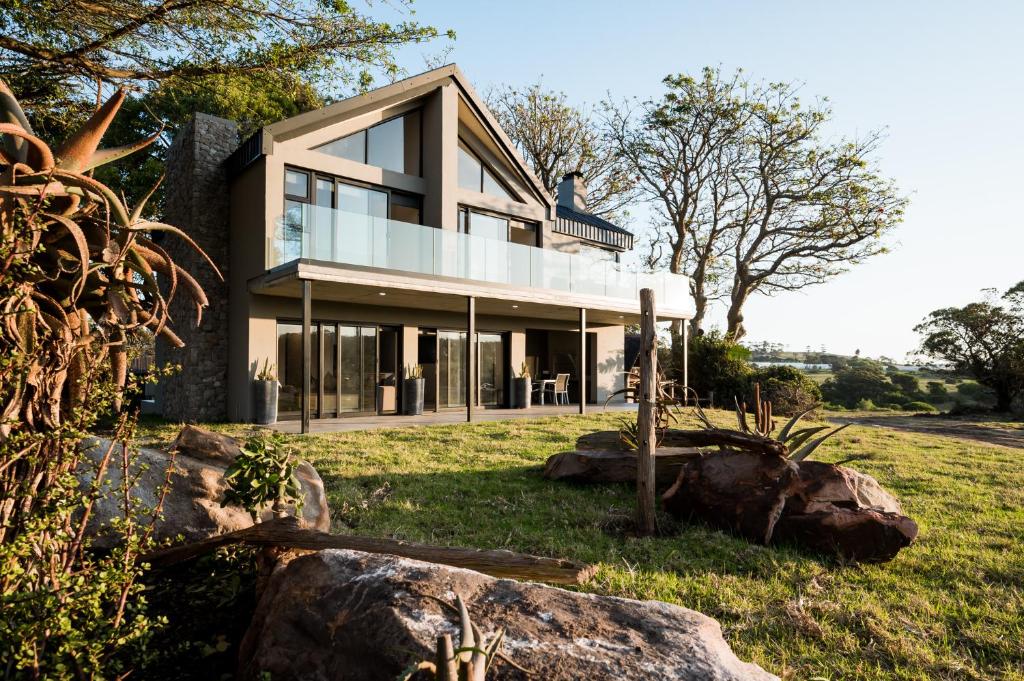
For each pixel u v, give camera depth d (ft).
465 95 47.60
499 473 22.25
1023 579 12.37
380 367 46.01
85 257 4.79
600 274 50.70
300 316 41.37
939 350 72.23
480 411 48.80
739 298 81.00
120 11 25.40
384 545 7.57
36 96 29.81
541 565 7.02
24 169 4.56
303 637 6.04
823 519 14.05
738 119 74.02
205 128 41.19
